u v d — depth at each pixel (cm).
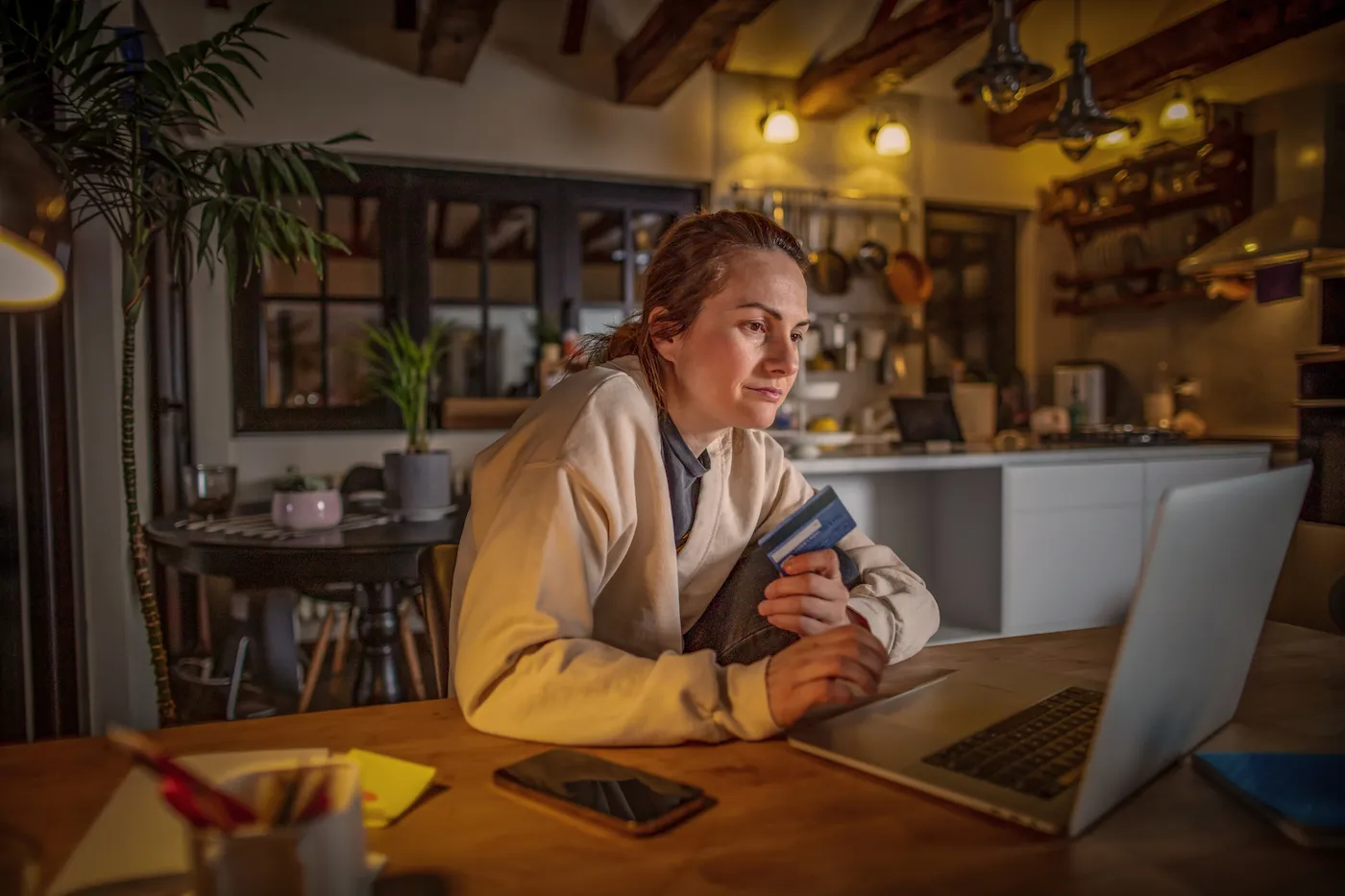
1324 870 55
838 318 491
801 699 73
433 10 354
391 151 404
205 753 74
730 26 350
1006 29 313
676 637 104
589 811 62
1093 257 517
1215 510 61
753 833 60
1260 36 366
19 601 205
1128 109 500
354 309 572
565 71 430
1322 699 88
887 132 467
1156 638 59
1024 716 80
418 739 78
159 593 309
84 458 234
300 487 217
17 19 172
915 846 58
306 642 393
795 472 130
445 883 54
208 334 380
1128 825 61
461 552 105
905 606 106
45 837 59
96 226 234
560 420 96
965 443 392
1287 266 373
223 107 378
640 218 503
